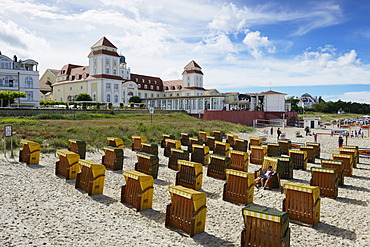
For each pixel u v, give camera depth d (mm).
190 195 6855
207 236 6848
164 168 14656
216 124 45094
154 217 7949
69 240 5828
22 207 7621
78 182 10023
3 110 37531
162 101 75188
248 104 73062
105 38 78750
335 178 10445
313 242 6777
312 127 58375
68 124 29781
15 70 54719
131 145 21016
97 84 74375
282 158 13445
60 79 87562
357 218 8461
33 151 13344
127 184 8891
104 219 7297
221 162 12727
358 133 42750
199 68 101312
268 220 5633
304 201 7918
